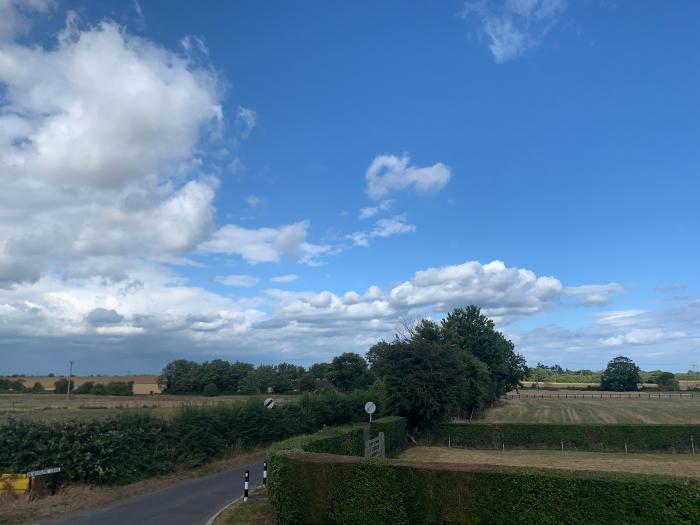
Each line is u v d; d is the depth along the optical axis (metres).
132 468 19.94
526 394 113.31
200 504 16.36
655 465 29.33
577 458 32.62
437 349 39.94
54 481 17.80
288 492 12.83
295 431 33.16
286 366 120.00
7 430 17.81
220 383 105.88
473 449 37.53
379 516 11.72
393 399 38.50
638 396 104.81
